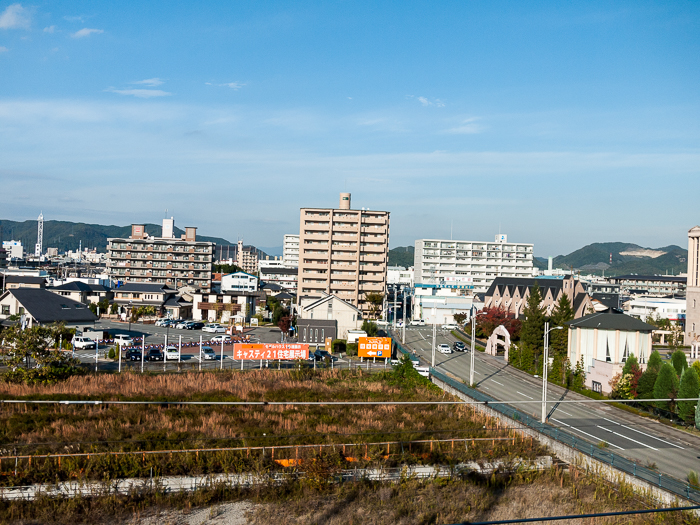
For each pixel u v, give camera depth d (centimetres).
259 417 4069
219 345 7288
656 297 14725
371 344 6469
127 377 4941
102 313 10312
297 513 2778
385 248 12125
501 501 2989
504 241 17612
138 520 2656
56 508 2680
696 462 3412
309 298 11500
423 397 4872
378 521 2731
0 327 6481
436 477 3225
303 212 11962
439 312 12362
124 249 13462
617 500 2983
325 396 4678
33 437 3422
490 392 5228
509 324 8162
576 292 8669
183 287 12100
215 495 2922
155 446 3359
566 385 5659
